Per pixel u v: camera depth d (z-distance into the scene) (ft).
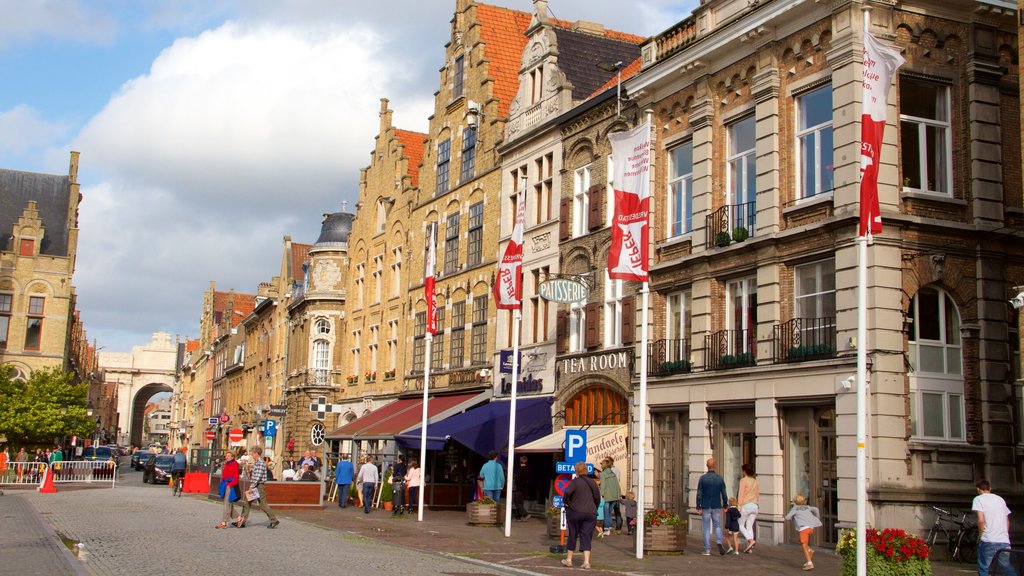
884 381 61.57
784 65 72.69
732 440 75.97
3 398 174.60
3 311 206.18
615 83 106.32
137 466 283.79
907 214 64.03
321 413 168.55
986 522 45.21
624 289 92.32
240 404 264.72
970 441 64.39
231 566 49.88
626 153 63.10
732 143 79.10
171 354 516.32
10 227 220.64
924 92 67.31
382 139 162.71
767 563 57.57
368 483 102.58
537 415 102.47
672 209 86.43
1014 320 66.74
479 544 66.90
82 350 346.74
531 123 111.96
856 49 65.51
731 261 76.07
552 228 105.19
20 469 147.13
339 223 195.42
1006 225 66.90
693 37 83.25
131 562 50.75
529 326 108.17
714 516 62.69
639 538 58.95
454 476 117.80
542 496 100.73
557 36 113.19
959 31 68.13
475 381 118.32
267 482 103.55
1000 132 67.87
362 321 164.35
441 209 134.92
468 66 129.39
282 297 219.61
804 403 66.85
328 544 64.75
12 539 62.34
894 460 61.00
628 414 89.56
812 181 69.72
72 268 213.46
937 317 65.46
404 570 50.44
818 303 67.92
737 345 75.46
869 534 43.11
